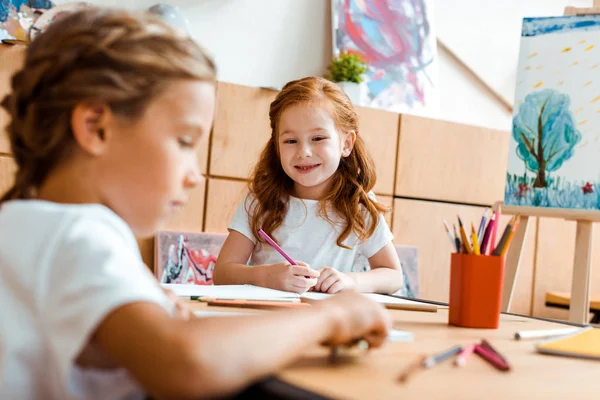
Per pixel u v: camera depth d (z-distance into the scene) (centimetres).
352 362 51
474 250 79
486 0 304
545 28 210
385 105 265
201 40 236
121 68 48
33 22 190
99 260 43
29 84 51
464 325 78
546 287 285
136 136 49
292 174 139
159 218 52
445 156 254
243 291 97
